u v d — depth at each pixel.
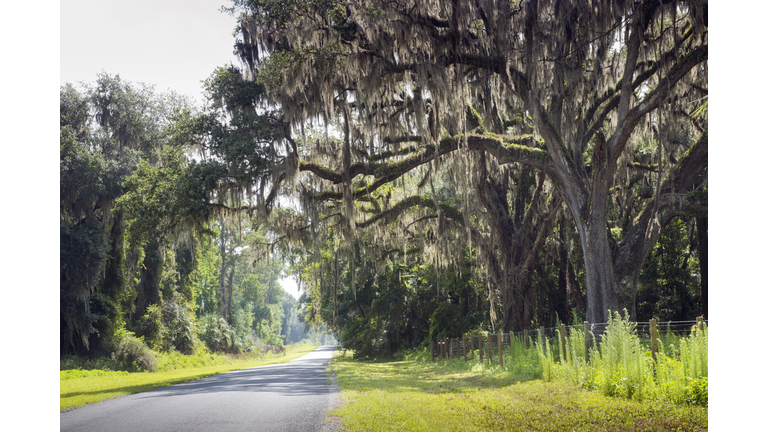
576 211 19.61
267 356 76.75
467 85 20.41
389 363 36.59
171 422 8.88
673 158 24.97
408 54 18.92
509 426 8.06
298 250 31.48
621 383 10.09
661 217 18.97
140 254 39.62
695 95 23.25
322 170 23.00
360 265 43.31
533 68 18.89
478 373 19.94
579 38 18.17
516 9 19.62
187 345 47.53
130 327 42.97
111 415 9.98
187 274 53.88
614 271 19.14
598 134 18.45
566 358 13.81
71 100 35.00
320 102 20.02
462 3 17.92
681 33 19.30
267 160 21.55
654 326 10.85
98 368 32.66
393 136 22.94
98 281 34.19
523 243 26.67
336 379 17.77
